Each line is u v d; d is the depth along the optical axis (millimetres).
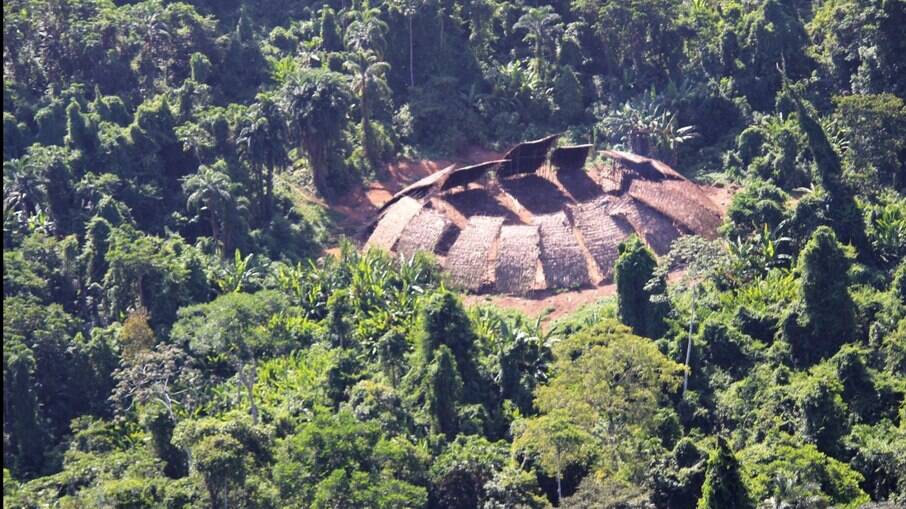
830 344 94312
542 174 117062
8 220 106000
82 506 75875
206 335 94250
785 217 106875
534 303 104875
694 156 125750
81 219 110562
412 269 105438
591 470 81875
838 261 95000
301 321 100500
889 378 90312
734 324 97000
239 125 119000
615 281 98312
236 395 91438
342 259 107875
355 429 79750
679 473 81750
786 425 87500
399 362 92188
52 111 119500
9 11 126375
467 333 92188
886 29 124875
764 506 75688
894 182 117062
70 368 95312
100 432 88250
